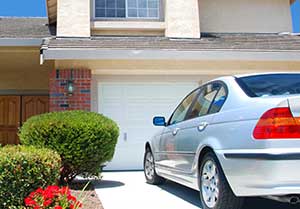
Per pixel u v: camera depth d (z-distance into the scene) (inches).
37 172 185.8
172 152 241.6
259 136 155.1
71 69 374.0
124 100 397.1
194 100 232.4
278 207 206.8
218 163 178.7
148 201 228.8
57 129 266.1
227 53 374.6
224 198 174.2
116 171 381.4
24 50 398.6
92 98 390.6
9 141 527.2
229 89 189.9
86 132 269.6
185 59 373.7
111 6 443.8
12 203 179.5
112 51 359.3
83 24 416.8
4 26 489.7
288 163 149.2
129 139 394.3
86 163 275.1
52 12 473.4
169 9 433.4
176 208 209.5
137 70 387.9
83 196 240.1
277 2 495.5
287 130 152.1
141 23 436.5
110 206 215.0
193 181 209.3
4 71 518.9
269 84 186.1
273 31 488.7
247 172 159.5
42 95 537.6
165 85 404.2
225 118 178.4
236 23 484.4
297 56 381.7
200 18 479.8
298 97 156.0
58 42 376.5
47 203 160.2
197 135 202.7
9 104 534.0
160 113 400.5
